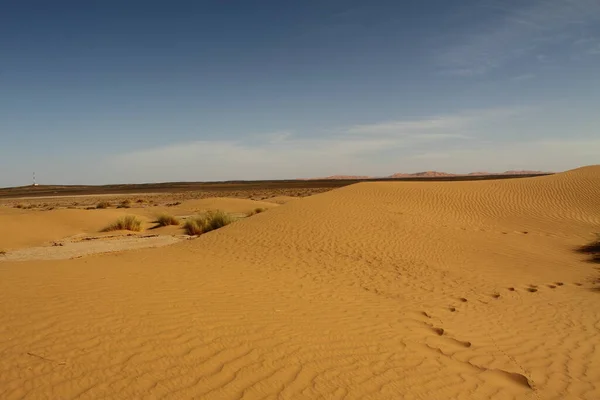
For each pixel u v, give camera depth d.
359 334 6.54
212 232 17.25
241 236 15.82
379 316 7.70
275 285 9.29
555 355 6.40
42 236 21.98
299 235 15.49
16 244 19.73
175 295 7.34
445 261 12.93
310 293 8.94
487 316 8.27
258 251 13.71
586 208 20.55
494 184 25.17
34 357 4.61
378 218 17.81
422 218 18.31
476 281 11.03
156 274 9.09
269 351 5.41
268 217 18.34
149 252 13.59
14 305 6.06
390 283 10.55
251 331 5.99
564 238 16.62
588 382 5.54
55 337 5.12
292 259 12.72
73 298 6.58
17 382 4.12
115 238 21.95
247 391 4.44
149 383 4.35
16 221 23.69
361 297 9.08
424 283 10.67
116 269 9.41
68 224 25.47
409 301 9.07
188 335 5.55
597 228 17.91
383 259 12.86
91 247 18.84
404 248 14.09
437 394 4.91
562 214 19.98
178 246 15.01
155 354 4.94
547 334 7.32
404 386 4.99
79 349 4.86
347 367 5.28
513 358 6.23
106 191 109.94
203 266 10.84
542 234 17.22
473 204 21.41
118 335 5.31
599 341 7.02
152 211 37.72
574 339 7.09
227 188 111.00
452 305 8.95
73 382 4.21
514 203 21.70
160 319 5.99
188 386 4.38
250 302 7.52
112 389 4.17
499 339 7.00
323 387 4.71
